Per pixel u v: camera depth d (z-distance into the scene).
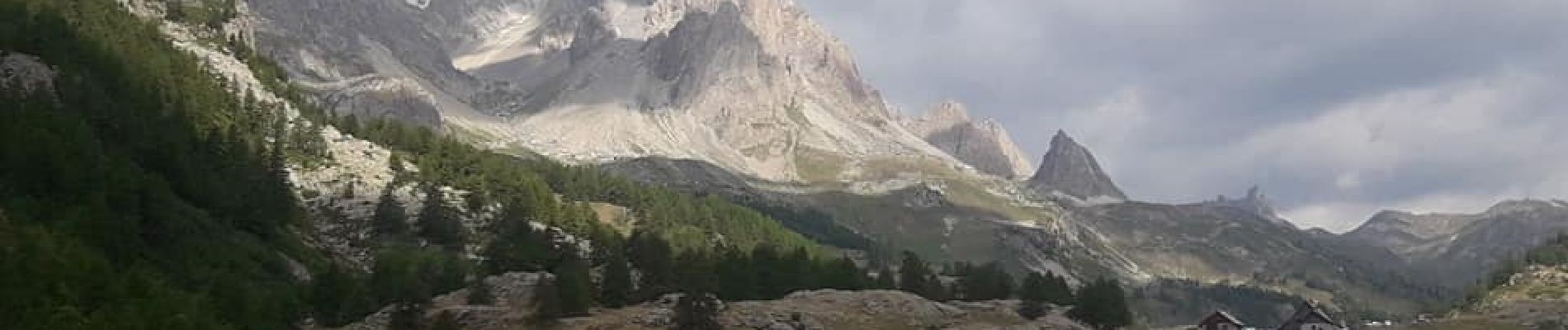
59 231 137.38
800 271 197.12
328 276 160.12
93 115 193.25
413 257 197.50
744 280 184.25
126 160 178.38
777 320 162.25
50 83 196.00
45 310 109.69
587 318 154.50
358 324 153.12
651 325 152.12
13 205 143.12
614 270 168.00
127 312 114.88
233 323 132.25
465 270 187.75
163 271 153.38
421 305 157.12
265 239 195.25
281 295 152.00
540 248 195.00
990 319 183.75
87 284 121.19
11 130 160.88
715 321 154.50
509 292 167.75
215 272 159.38
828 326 165.00
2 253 119.94
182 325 115.19
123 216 156.88
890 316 174.62
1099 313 193.12
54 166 156.75
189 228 171.25
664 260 179.75
